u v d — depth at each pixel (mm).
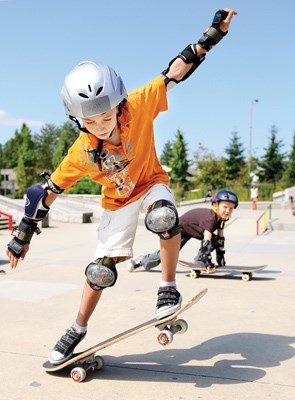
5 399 2637
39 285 5867
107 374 2977
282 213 20062
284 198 29328
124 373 2994
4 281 6129
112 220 2916
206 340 3643
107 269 2807
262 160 52125
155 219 2717
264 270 7062
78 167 2811
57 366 2924
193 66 2871
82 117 2521
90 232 13594
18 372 3029
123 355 3326
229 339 3662
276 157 51531
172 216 2719
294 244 10406
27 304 4875
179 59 2846
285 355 3289
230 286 5859
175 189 50406
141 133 2764
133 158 2770
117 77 2559
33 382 2867
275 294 5352
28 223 2932
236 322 4152
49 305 4832
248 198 36062
